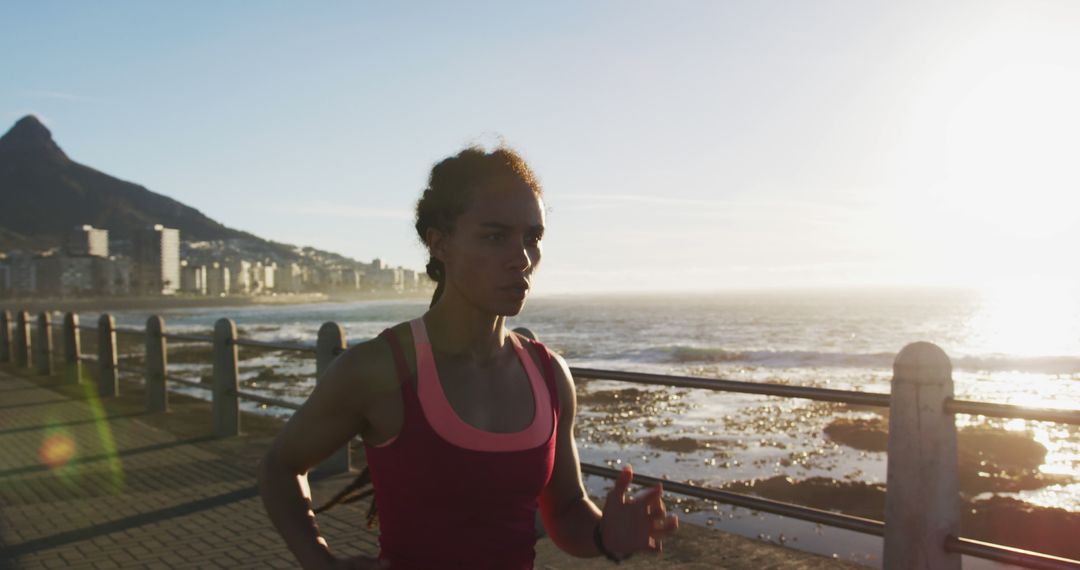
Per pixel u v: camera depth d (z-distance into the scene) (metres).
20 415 10.77
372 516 1.86
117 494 6.59
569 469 1.85
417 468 1.56
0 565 4.93
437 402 1.56
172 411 11.02
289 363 29.62
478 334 1.65
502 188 1.60
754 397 18.70
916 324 74.31
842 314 98.81
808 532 7.31
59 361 19.12
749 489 9.20
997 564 6.38
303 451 1.66
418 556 1.57
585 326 74.81
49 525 5.75
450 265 1.64
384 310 170.25
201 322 95.25
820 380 25.23
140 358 30.47
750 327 70.06
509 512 1.60
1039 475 10.06
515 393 1.67
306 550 1.64
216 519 5.86
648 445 12.29
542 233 1.66
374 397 1.59
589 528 1.79
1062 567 2.85
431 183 1.69
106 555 5.10
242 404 15.62
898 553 3.19
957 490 3.19
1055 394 24.00
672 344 46.91
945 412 3.14
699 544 4.96
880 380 24.98
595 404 17.91
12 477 7.23
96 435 9.23
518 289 1.61
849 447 11.88
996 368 32.78
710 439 12.74
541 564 4.68
